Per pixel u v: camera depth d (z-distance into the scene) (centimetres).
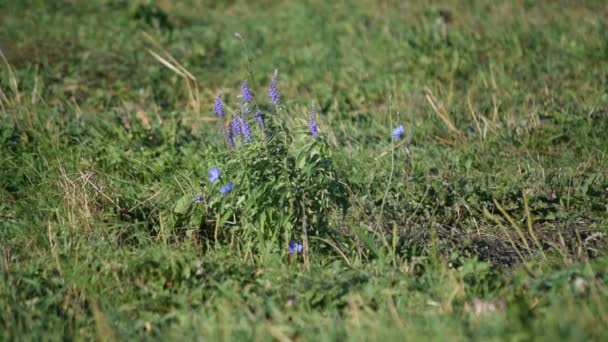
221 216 905
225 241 902
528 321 654
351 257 855
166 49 1744
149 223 954
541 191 1028
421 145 1242
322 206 845
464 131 1264
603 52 1554
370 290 745
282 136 848
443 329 654
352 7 2077
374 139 1248
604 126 1214
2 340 703
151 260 809
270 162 827
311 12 2044
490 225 977
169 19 1991
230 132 877
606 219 971
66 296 773
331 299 751
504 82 1454
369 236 861
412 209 994
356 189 1038
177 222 937
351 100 1461
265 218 827
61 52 1678
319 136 838
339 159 1127
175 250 868
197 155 1121
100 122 1301
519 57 1606
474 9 1927
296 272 800
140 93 1498
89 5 2034
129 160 1117
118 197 984
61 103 1406
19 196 1043
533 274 773
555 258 866
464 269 784
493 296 748
